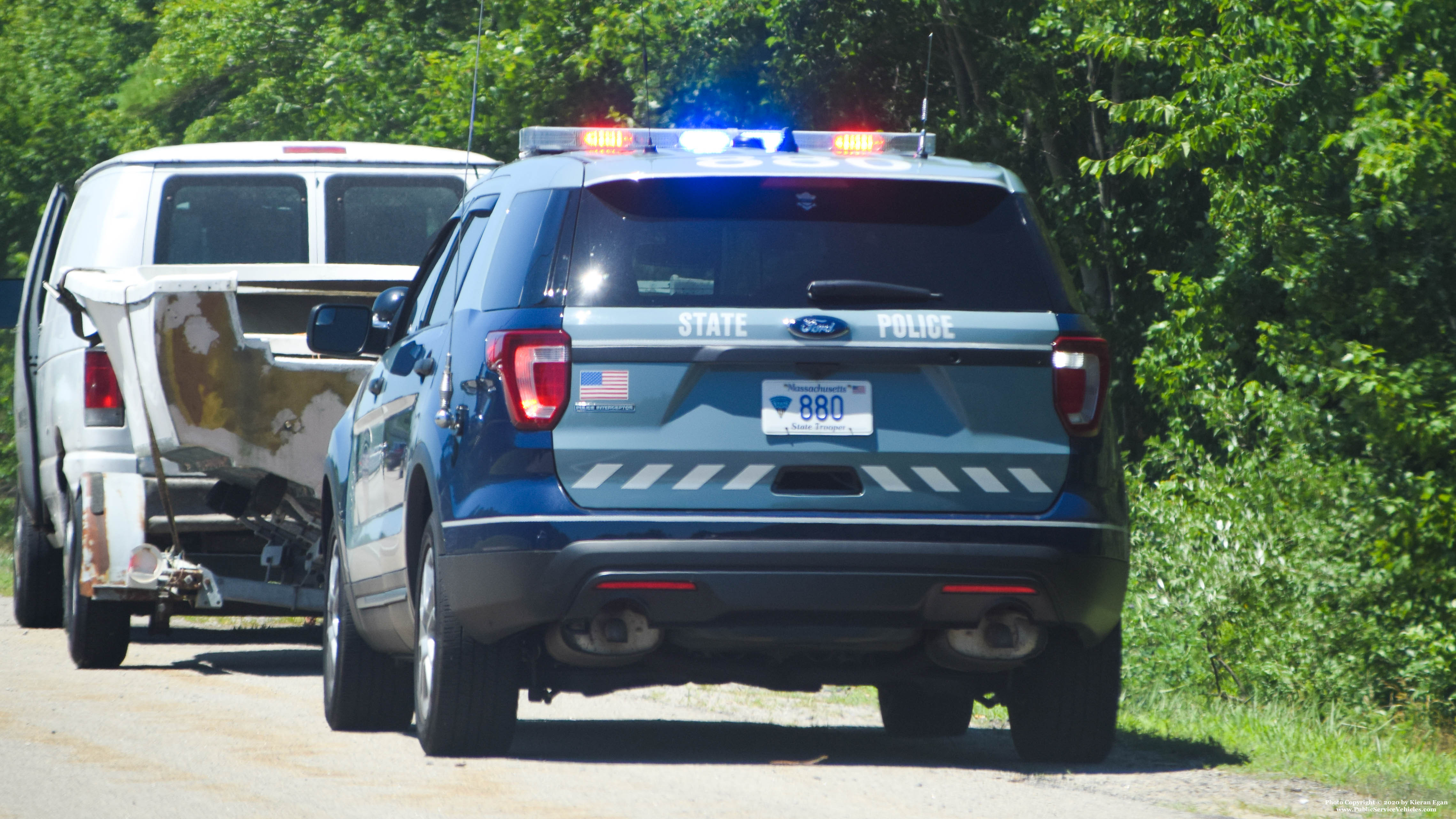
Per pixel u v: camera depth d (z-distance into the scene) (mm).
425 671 24062
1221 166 50438
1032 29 61531
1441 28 38750
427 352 25359
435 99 88438
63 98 117250
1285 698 34812
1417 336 42250
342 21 110438
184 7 120188
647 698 33406
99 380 38719
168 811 20062
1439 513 35312
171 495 37531
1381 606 36219
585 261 22297
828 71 73812
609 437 21750
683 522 21516
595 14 80938
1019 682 24219
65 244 48094
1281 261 45000
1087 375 22391
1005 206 22922
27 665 38844
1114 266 68250
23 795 21172
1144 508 41719
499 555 21812
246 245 43750
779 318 21891
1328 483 38406
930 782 22266
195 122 115312
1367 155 37062
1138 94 65000
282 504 36844
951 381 22000
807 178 22641
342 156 44344
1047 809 20375
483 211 25688
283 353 36875
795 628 21828
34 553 47938
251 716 29703
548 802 20516
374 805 20375
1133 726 30000
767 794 21172
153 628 38781
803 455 21734
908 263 22375
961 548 21719
